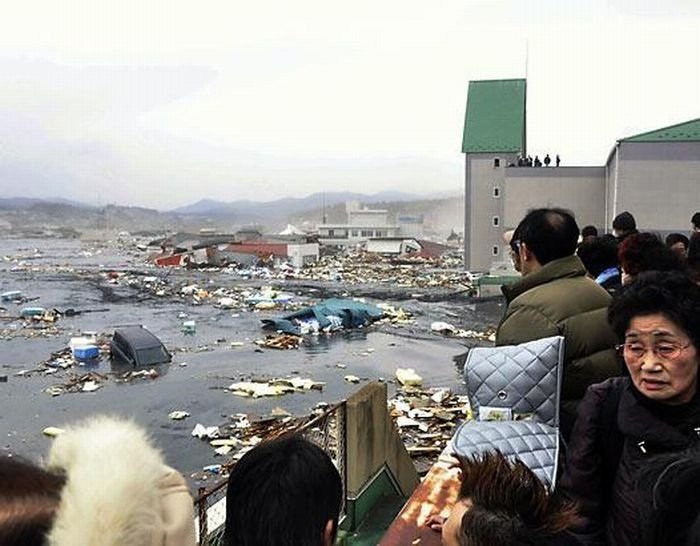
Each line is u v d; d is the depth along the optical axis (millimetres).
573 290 3730
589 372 3482
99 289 72625
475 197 63500
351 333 42562
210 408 25797
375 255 105688
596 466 2592
